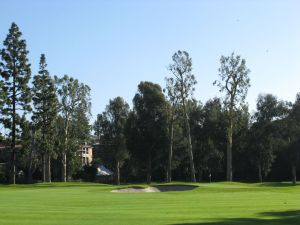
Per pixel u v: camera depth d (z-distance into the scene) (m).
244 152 92.19
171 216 16.91
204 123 97.62
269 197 29.17
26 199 26.41
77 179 103.88
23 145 66.06
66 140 81.69
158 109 83.69
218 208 20.55
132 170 109.06
